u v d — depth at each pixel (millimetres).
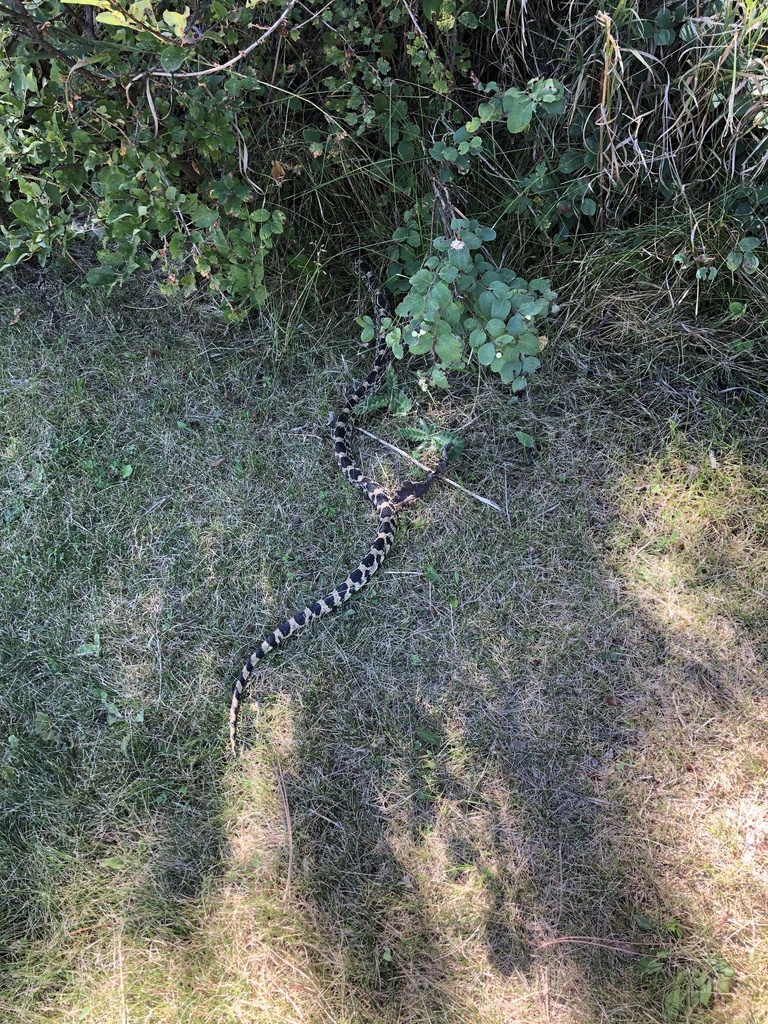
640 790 1376
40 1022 1248
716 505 1591
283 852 1354
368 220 1812
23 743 1441
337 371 1809
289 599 1572
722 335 1693
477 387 1757
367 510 1656
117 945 1297
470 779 1399
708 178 1638
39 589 1582
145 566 1606
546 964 1262
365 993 1251
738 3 1440
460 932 1288
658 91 1559
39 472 1694
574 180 1629
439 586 1574
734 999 1217
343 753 1433
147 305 1881
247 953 1282
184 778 1422
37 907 1326
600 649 1494
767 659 1463
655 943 1267
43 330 1858
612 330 1730
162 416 1764
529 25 1593
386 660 1510
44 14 1427
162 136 1532
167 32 1332
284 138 1670
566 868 1326
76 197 1865
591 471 1653
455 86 1615
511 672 1486
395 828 1369
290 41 1578
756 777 1372
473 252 1725
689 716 1427
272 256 1813
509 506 1640
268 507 1664
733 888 1294
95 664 1517
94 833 1379
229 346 1835
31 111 1678
